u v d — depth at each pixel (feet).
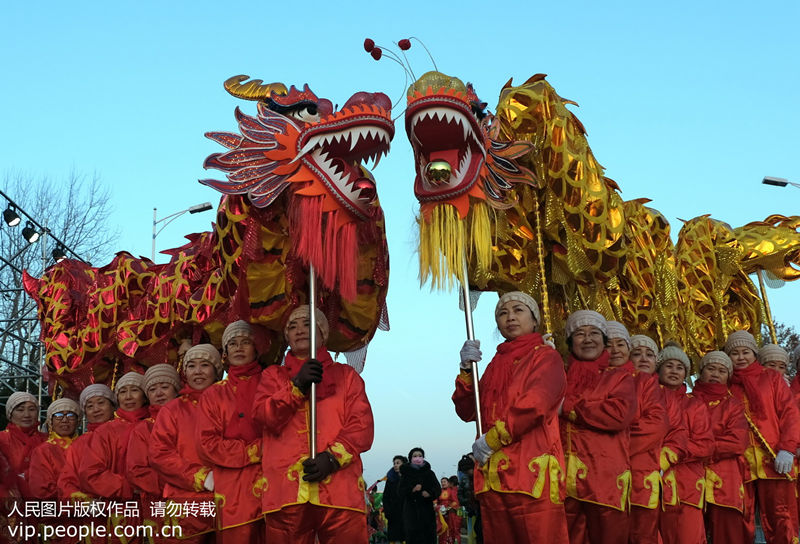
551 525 14.78
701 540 20.24
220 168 15.88
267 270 16.17
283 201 16.02
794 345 75.10
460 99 14.98
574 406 16.72
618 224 18.69
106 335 25.67
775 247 26.53
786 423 22.20
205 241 22.18
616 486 16.44
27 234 49.19
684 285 25.27
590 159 18.85
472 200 16.35
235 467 16.15
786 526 22.07
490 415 15.74
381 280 16.96
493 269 19.47
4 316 63.00
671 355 21.72
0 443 22.81
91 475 19.83
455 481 48.26
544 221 18.98
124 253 27.04
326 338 16.21
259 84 16.53
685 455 19.85
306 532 14.96
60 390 27.86
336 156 15.57
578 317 17.89
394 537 32.99
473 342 16.10
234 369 17.10
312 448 14.70
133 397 21.40
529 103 18.72
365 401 15.69
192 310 21.25
